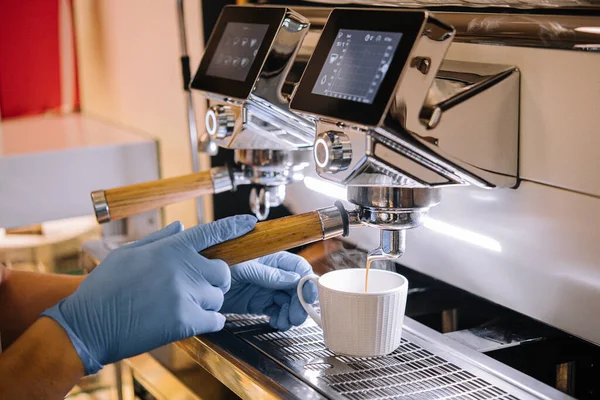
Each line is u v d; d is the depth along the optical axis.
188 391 1.02
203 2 1.50
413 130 0.75
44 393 0.86
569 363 0.93
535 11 0.88
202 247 0.92
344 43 0.80
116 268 0.91
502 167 0.88
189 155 1.63
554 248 0.88
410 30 0.74
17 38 2.27
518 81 0.88
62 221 1.91
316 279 0.91
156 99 1.78
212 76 1.03
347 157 0.77
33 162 1.64
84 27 2.28
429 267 1.08
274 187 1.14
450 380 0.82
